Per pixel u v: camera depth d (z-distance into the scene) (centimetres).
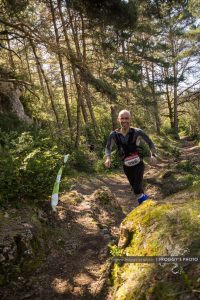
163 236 311
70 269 454
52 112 2120
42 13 1914
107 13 1541
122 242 385
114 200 830
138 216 381
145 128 2692
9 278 420
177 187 959
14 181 590
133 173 503
